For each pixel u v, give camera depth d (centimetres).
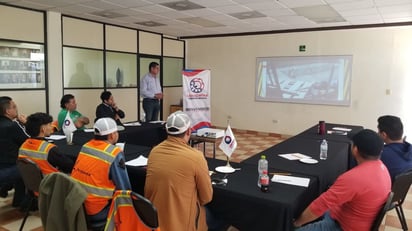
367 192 168
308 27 694
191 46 879
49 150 250
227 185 212
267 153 307
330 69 698
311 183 222
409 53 623
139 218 156
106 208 197
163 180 179
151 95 605
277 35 749
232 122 837
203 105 480
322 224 192
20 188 320
